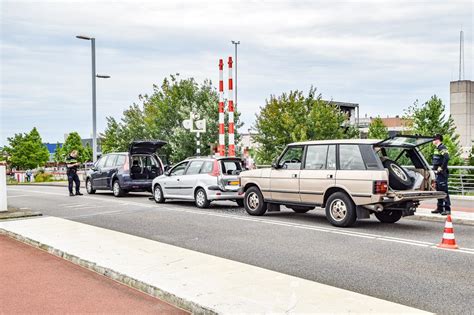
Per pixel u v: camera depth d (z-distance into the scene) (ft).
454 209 48.29
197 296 18.21
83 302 18.95
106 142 135.13
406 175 35.27
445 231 28.78
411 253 27.14
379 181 33.88
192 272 21.84
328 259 25.81
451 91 167.12
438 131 104.99
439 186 40.68
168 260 24.23
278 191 41.22
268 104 123.95
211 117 98.48
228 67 74.95
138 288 20.58
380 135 160.15
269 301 17.57
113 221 40.81
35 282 21.86
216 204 55.31
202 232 34.78
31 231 33.50
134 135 111.24
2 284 21.57
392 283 21.08
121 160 65.87
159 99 113.29
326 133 119.65
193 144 95.96
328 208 37.22
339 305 17.10
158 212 46.98
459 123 165.07
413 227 36.83
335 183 36.55
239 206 52.47
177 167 55.21
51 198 64.75
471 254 26.78
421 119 106.22
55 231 33.40
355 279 21.80
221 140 74.74
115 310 17.99
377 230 35.29
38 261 25.99
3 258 26.81
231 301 17.60
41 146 243.81
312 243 30.35
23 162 234.99
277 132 120.26
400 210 38.14
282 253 27.40
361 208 35.45
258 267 22.84
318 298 17.90
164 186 55.67
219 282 20.13
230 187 50.01
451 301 18.51
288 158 41.73
